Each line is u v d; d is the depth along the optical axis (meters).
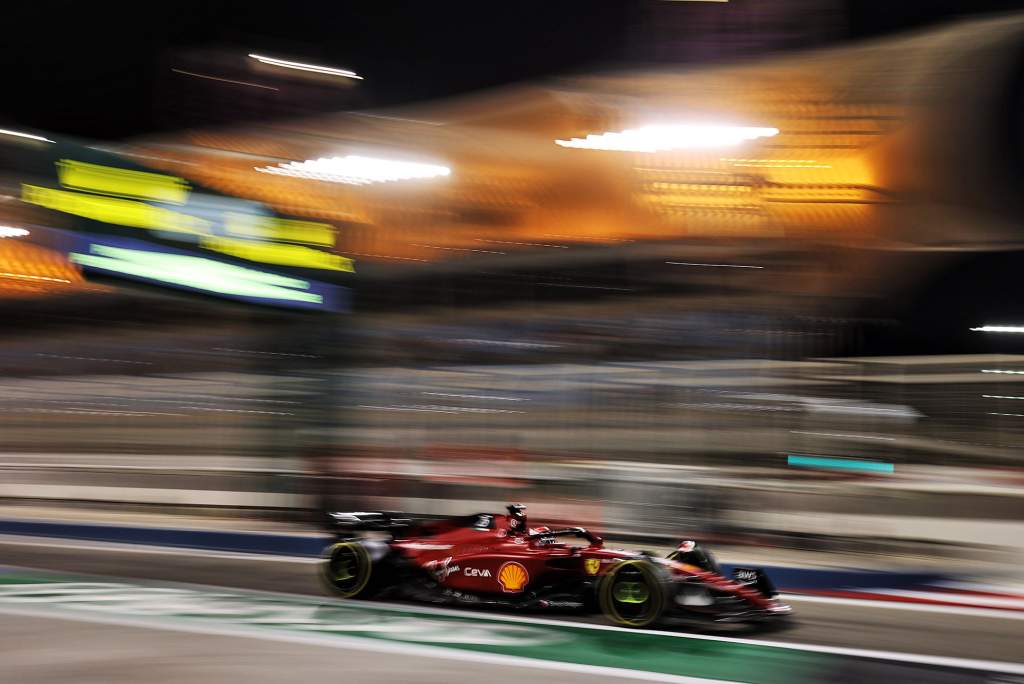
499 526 7.34
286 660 5.39
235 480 13.22
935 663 5.73
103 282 9.84
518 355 19.50
